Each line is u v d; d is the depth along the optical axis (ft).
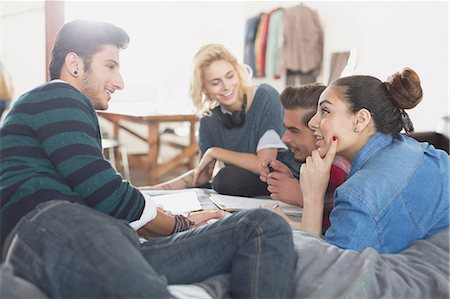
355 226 4.31
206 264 3.95
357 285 3.68
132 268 3.23
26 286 3.30
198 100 7.97
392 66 14.12
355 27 15.57
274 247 3.68
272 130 7.45
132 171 18.08
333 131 4.87
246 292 3.55
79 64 4.66
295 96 6.33
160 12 21.02
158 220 4.74
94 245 3.33
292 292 3.68
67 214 3.56
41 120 4.04
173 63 21.54
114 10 19.74
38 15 8.09
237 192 7.15
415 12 13.29
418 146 5.03
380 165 4.59
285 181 6.35
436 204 4.72
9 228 3.77
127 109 15.14
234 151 7.90
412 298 3.80
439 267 4.20
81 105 4.19
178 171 18.01
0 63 8.21
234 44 21.03
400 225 4.50
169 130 16.33
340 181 5.80
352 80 4.88
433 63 12.80
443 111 12.55
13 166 3.97
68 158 3.96
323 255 4.02
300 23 16.88
